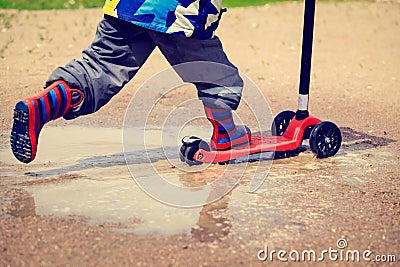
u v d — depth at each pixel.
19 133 4.03
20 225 3.55
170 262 3.22
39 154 4.75
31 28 10.06
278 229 3.62
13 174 4.33
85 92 4.20
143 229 3.56
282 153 4.85
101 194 4.02
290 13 11.76
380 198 4.11
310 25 4.73
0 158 4.64
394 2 12.98
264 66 8.19
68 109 4.21
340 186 4.28
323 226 3.68
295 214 3.82
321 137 4.79
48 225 3.56
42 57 8.31
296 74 7.81
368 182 4.38
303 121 4.87
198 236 3.50
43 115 4.06
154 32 4.18
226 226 3.63
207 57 4.31
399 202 4.05
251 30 10.40
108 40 4.23
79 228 3.54
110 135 5.28
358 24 11.07
